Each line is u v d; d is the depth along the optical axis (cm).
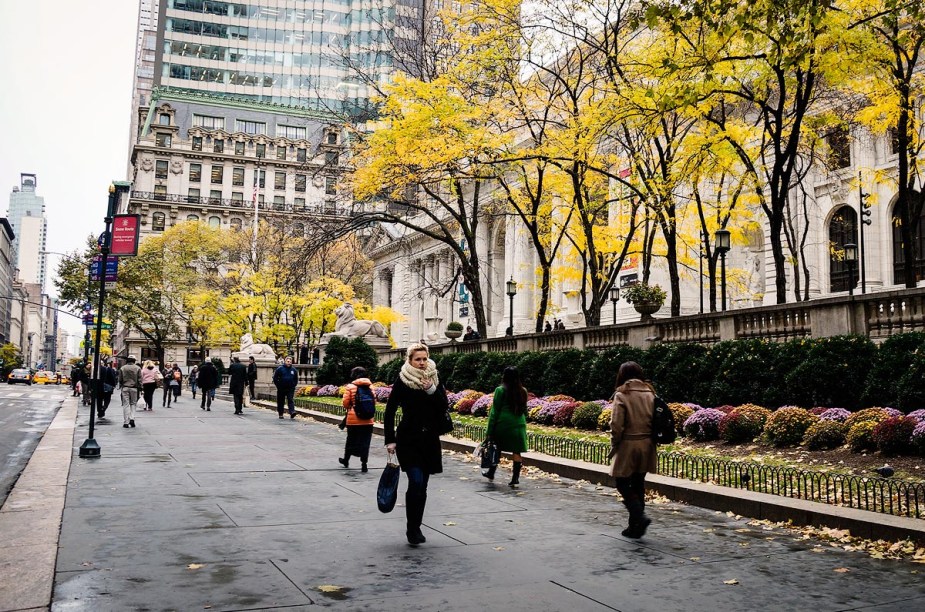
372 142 2541
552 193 2838
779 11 1112
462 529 792
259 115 10588
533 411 2039
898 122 1988
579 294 4406
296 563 632
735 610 530
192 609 505
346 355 3622
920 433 1072
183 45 10931
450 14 2558
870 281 3469
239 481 1094
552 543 733
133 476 1111
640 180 2578
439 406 728
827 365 1449
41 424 2188
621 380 796
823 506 838
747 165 2058
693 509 951
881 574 634
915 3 1324
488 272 6250
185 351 9250
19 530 738
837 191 3538
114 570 598
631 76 2081
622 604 537
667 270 3788
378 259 8581
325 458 1408
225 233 6925
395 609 513
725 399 1655
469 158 2525
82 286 5697
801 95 1822
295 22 11175
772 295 3678
